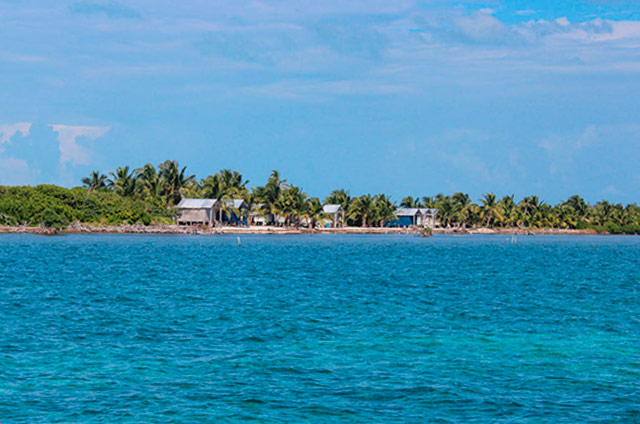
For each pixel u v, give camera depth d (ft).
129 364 99.86
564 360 103.60
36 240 499.92
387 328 131.64
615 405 81.10
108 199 633.61
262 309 156.25
